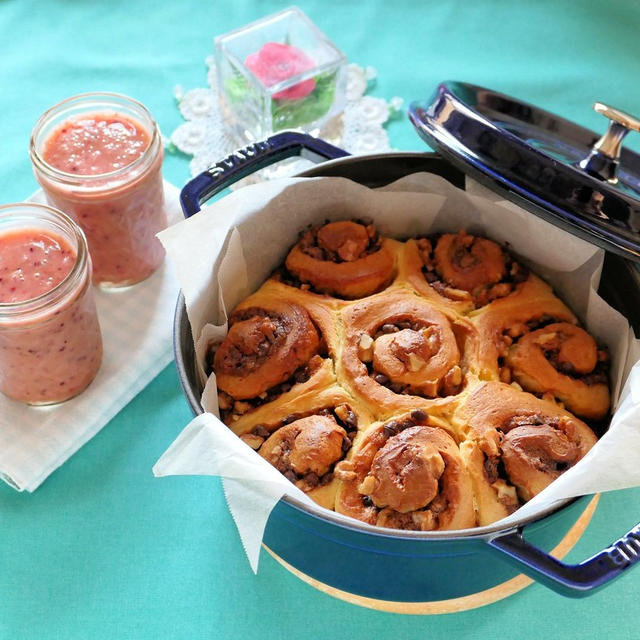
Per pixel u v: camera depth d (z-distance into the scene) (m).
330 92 0.69
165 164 0.70
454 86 0.56
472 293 0.56
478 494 0.48
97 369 0.59
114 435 0.59
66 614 0.53
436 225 0.59
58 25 0.76
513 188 0.50
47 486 0.57
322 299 0.55
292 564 0.52
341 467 0.49
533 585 0.54
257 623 0.53
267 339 0.53
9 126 0.70
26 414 0.58
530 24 0.77
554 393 0.52
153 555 0.55
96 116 0.61
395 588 0.49
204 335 0.53
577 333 0.54
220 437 0.45
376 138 0.71
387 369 0.51
